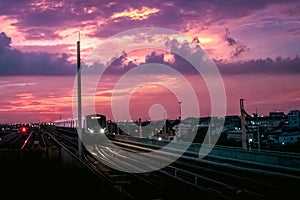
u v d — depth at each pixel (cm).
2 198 1255
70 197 1261
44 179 1600
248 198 1409
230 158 2266
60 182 1532
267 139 5525
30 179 1605
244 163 2098
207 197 1418
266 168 1955
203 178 1692
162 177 2028
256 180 1752
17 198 1253
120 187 1309
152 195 1530
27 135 7106
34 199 1236
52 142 4881
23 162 1895
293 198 1378
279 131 6056
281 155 1836
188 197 1463
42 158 1927
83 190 1374
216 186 1703
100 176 1298
